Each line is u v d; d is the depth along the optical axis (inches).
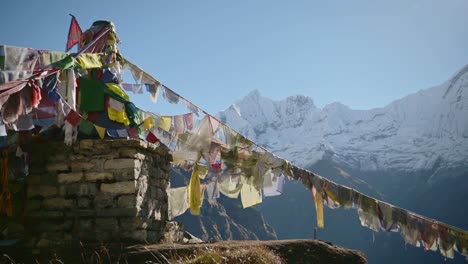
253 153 711.1
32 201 615.8
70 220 606.2
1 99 458.0
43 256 557.0
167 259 508.7
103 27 689.0
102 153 619.8
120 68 695.1
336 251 585.3
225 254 506.0
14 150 623.8
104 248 524.1
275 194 717.3
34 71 505.7
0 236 601.3
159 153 689.6
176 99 703.7
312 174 686.5
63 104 556.1
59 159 623.2
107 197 607.8
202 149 709.9
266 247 557.0
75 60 571.5
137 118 663.1
